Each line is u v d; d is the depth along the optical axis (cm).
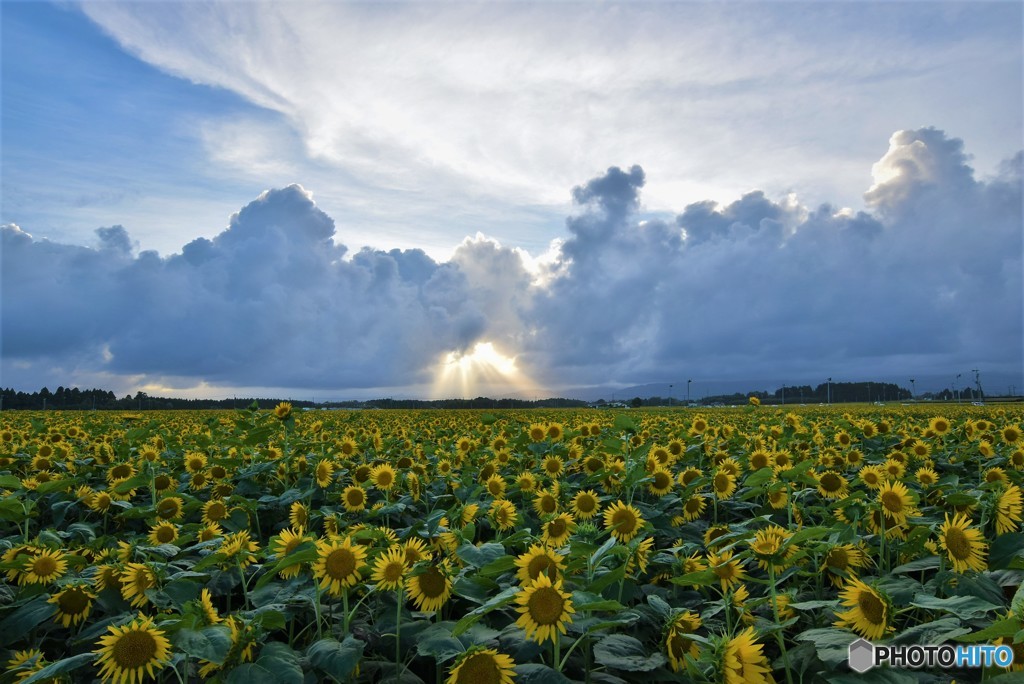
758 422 2222
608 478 1052
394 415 4250
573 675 523
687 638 481
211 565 659
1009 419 2270
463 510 777
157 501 1058
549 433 1404
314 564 545
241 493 1206
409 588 550
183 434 2034
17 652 568
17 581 702
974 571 540
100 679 554
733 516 1056
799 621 589
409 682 512
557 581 477
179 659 467
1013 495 621
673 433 1638
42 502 1124
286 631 629
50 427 2061
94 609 676
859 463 1246
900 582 535
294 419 1361
